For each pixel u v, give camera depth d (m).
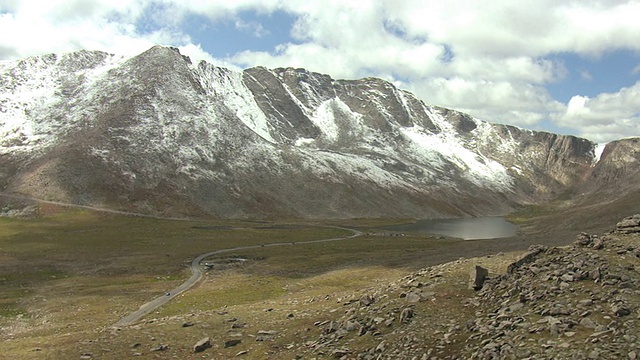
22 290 78.50
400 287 37.72
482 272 34.22
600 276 27.48
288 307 46.84
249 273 93.62
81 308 65.12
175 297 70.75
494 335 24.45
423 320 29.70
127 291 77.12
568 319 23.58
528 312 26.00
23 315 63.34
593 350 20.25
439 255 92.50
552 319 23.84
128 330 38.06
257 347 32.44
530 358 20.95
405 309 31.16
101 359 30.84
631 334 20.94
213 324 39.69
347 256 110.75
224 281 85.19
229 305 62.50
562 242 85.38
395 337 28.20
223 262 109.44
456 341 25.69
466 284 35.38
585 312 23.88
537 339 22.64
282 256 117.19
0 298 72.81
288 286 75.50
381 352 26.94
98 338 35.66
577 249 32.81
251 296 68.44
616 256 30.20
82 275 93.62
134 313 60.06
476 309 29.66
